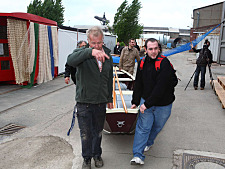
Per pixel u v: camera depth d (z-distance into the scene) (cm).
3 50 801
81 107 277
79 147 367
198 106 596
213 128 447
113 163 319
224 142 385
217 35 1597
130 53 654
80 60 240
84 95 271
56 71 1052
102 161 312
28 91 762
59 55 1068
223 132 428
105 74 273
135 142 304
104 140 396
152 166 311
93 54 225
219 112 546
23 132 427
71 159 330
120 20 2327
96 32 251
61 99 669
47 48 891
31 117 509
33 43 782
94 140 300
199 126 458
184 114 532
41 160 327
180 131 433
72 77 454
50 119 496
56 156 338
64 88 832
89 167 295
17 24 732
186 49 1007
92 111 280
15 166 312
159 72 275
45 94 725
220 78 730
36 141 389
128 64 656
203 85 787
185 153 345
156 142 387
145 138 300
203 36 998
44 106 594
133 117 323
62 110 561
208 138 402
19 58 758
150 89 288
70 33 1175
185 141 390
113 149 362
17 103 612
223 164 312
